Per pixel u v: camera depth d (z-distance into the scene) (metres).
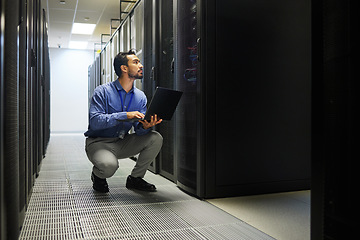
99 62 9.58
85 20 10.27
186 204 2.59
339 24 1.28
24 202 2.12
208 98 2.71
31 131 2.79
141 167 3.07
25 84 2.24
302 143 3.06
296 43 3.02
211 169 2.74
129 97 2.98
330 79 1.33
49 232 1.94
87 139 2.98
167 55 3.72
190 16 2.93
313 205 1.41
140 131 2.98
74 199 2.72
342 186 1.27
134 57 2.86
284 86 2.98
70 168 4.35
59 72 13.66
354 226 1.22
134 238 1.85
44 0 8.39
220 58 2.75
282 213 2.35
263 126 2.90
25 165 2.25
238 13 2.80
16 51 1.68
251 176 2.88
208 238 1.86
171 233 1.94
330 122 1.33
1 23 0.97
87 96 13.95
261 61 2.89
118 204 2.57
